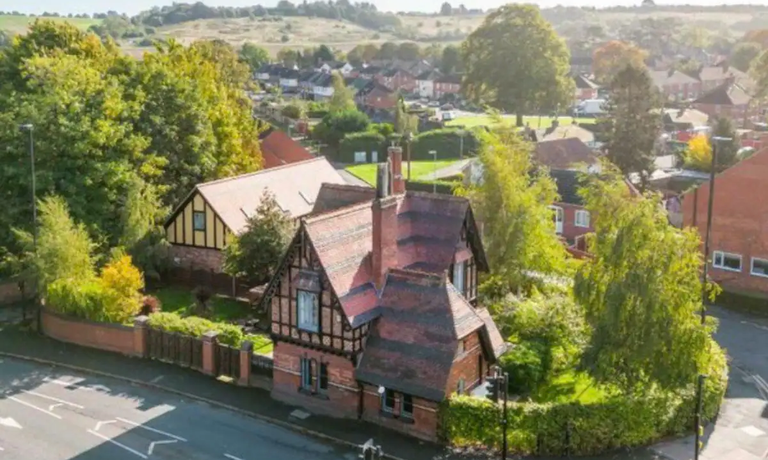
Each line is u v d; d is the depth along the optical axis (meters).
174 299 55.31
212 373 43.22
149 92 63.09
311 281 37.38
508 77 137.50
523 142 55.91
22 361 45.38
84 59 71.06
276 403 39.97
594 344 36.81
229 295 56.25
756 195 58.28
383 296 37.94
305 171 65.69
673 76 194.12
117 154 56.69
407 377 36.06
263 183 60.84
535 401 39.28
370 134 125.31
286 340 39.41
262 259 50.09
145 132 61.06
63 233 48.00
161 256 55.94
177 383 42.34
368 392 37.66
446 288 36.59
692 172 98.38
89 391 41.53
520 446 34.91
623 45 199.00
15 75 67.50
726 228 60.06
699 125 134.38
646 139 91.38
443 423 35.69
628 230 36.41
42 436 36.47
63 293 47.62
